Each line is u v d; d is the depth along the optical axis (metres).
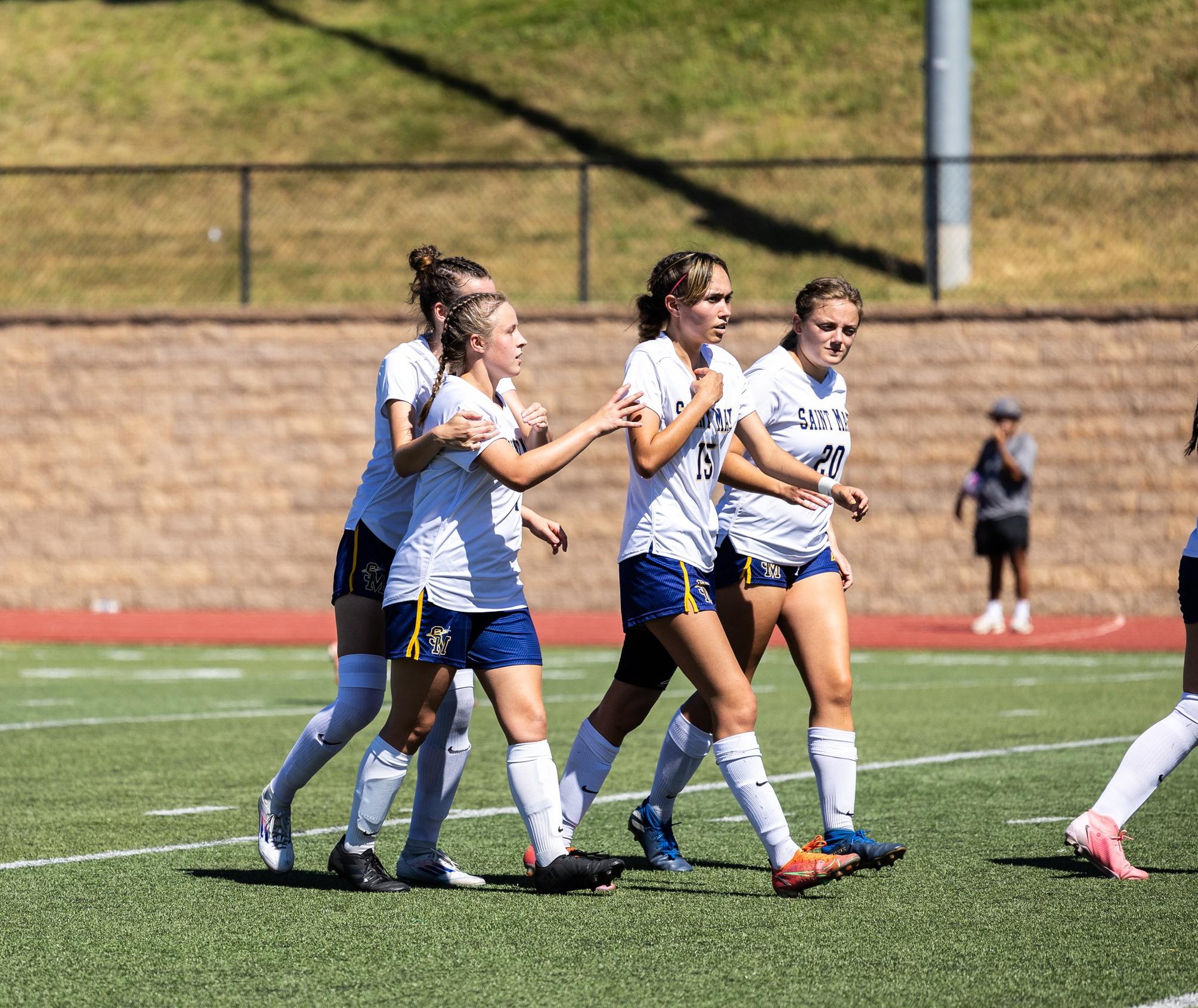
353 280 98.62
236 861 23.95
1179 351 75.56
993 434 75.62
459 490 20.91
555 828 21.62
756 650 22.70
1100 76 111.12
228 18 137.75
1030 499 70.88
